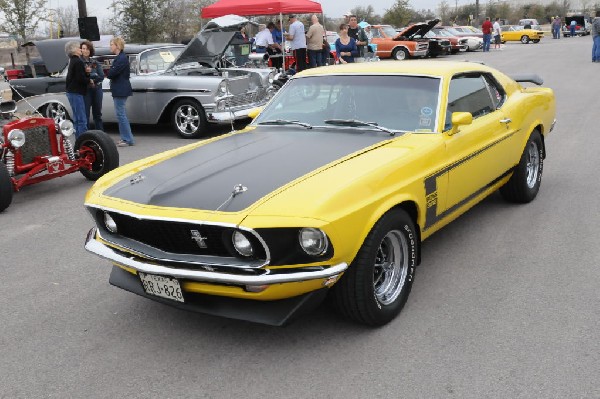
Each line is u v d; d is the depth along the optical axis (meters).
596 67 20.09
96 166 7.91
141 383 3.21
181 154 4.25
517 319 3.68
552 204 5.95
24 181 7.00
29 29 24.16
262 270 3.13
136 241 3.57
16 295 4.42
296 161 3.73
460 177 4.38
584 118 10.73
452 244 4.99
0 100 7.28
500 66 21.61
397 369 3.20
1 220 6.42
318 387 3.08
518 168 5.66
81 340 3.71
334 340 3.53
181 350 3.53
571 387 2.96
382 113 4.45
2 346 3.67
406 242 3.74
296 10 15.11
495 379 3.06
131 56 11.81
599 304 3.83
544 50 31.83
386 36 28.77
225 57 12.30
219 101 8.95
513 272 4.38
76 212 6.62
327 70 5.00
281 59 16.58
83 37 13.70
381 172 3.54
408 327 3.64
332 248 3.13
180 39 30.28
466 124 4.22
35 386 3.23
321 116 4.64
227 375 3.24
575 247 4.81
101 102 10.66
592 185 6.55
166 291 3.42
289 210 3.10
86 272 4.84
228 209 3.19
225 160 3.89
